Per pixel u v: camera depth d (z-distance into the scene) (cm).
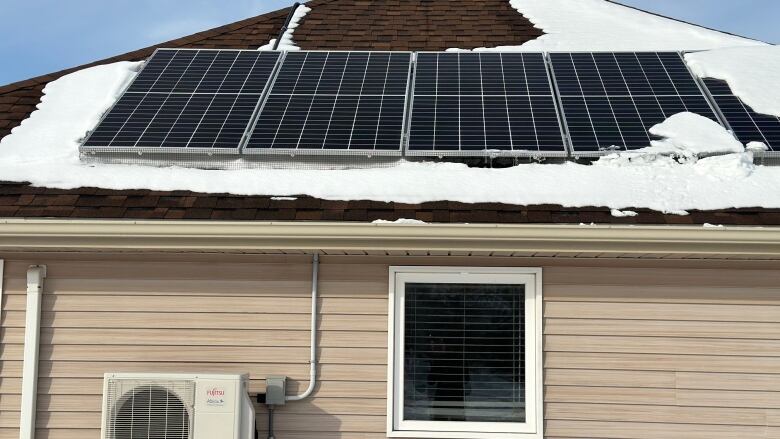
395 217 556
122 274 589
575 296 573
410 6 958
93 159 633
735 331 567
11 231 545
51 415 580
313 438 575
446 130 645
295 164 627
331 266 584
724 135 630
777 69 742
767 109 672
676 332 568
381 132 643
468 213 560
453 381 580
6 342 586
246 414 546
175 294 587
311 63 770
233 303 585
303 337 581
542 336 571
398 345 580
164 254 588
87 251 580
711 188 580
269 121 660
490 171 609
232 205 573
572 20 941
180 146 625
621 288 572
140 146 627
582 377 569
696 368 566
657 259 571
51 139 669
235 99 700
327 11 941
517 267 576
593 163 614
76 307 588
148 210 569
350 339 579
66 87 759
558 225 530
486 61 775
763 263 568
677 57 776
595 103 689
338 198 578
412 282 588
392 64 768
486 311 584
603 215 554
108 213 567
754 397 562
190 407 536
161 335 585
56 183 600
